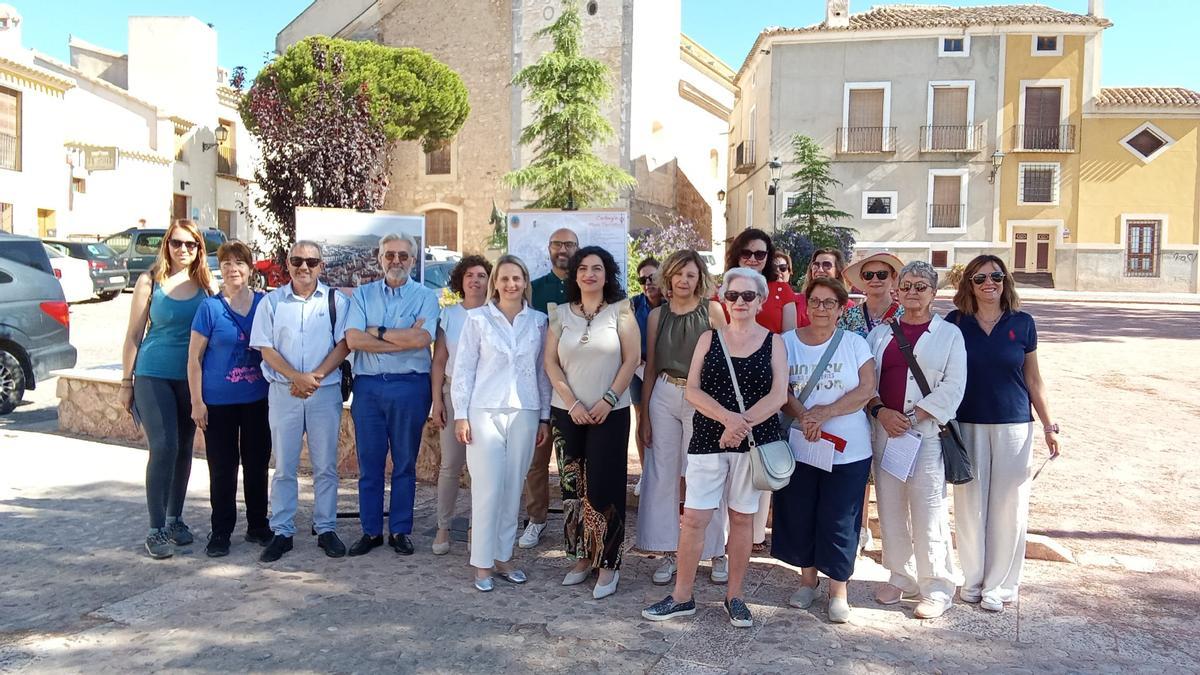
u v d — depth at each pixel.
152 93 31.48
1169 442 7.95
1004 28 30.27
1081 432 8.38
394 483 5.07
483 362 4.55
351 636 3.84
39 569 4.61
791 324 4.93
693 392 4.03
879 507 4.38
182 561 4.79
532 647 3.76
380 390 4.96
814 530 4.15
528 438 4.61
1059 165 30.86
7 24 24.52
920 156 30.88
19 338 8.79
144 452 7.38
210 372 4.85
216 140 32.84
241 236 34.59
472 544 4.49
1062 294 29.20
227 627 3.92
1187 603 4.35
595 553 4.43
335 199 13.48
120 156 26.95
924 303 4.22
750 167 33.50
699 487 4.05
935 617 4.14
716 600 4.38
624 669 3.56
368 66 24.70
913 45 30.56
